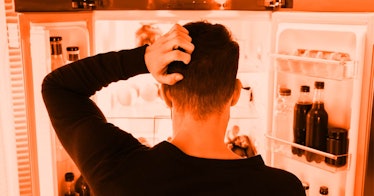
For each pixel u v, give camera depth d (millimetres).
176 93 788
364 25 1467
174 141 779
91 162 750
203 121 773
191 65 772
